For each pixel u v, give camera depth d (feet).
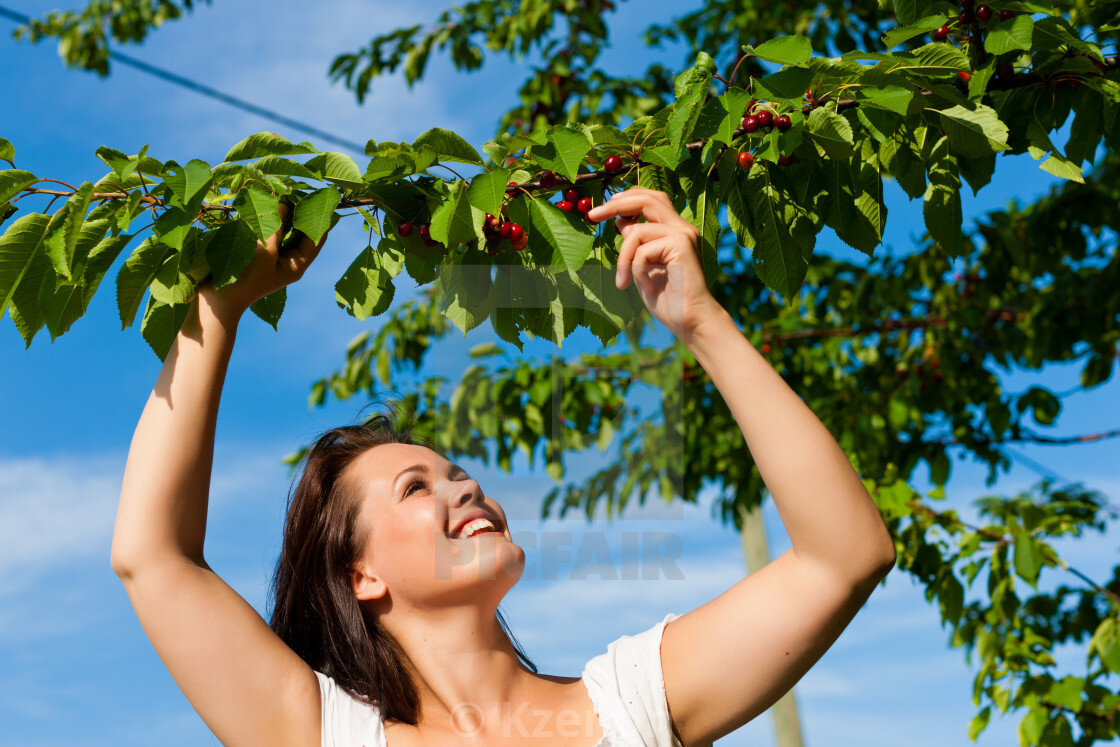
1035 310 15.29
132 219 4.78
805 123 5.35
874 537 4.22
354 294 5.59
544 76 16.33
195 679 4.47
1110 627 10.71
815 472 4.23
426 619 4.84
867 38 14.97
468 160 5.16
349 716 4.64
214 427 4.73
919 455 14.90
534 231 5.15
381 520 5.04
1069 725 10.50
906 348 16.05
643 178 5.54
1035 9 5.65
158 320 4.95
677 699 4.49
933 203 6.03
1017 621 11.64
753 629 4.37
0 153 4.72
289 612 5.33
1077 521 11.91
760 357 4.41
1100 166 14.34
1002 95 6.19
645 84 16.31
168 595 4.46
